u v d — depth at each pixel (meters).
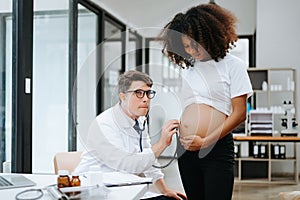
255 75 5.95
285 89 6.10
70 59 4.48
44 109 3.86
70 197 1.28
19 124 2.91
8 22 2.94
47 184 1.55
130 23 7.31
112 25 7.13
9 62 2.94
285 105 5.64
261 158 5.53
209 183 2.07
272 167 6.00
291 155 5.98
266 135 5.49
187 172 1.97
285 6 6.20
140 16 7.27
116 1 6.62
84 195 1.31
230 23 1.96
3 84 2.95
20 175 1.74
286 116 5.70
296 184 5.30
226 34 1.92
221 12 1.94
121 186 1.46
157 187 1.87
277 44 6.21
